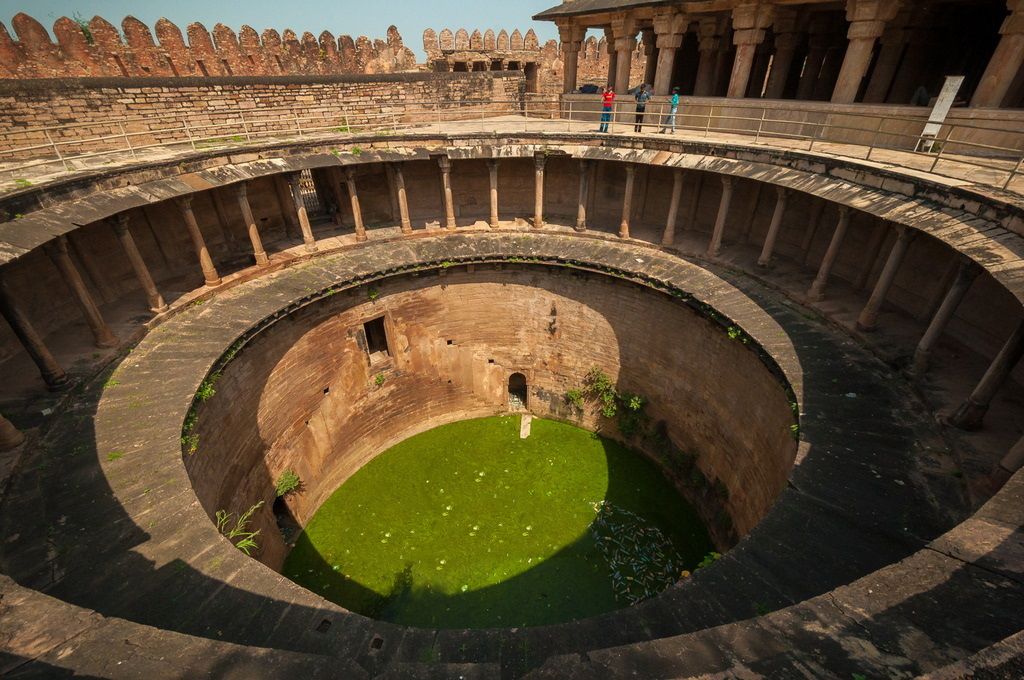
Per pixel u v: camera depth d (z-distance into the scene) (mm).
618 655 5086
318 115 21172
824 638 4930
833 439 10055
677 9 19609
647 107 21375
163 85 17453
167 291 16234
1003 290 11898
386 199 22094
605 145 19000
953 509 8562
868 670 4445
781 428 12898
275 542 15555
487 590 14906
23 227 10914
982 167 12789
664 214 21453
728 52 26375
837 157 14234
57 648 4805
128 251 13898
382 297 18828
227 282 16422
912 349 12531
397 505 17734
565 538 16484
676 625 7066
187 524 8570
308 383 17359
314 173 21469
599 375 20438
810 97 24375
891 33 18703
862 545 8031
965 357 12188
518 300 20531
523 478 18875
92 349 13016
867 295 15227
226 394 13867
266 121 19953
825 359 12461
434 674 5309
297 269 17844
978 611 4871
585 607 14461
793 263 17531
